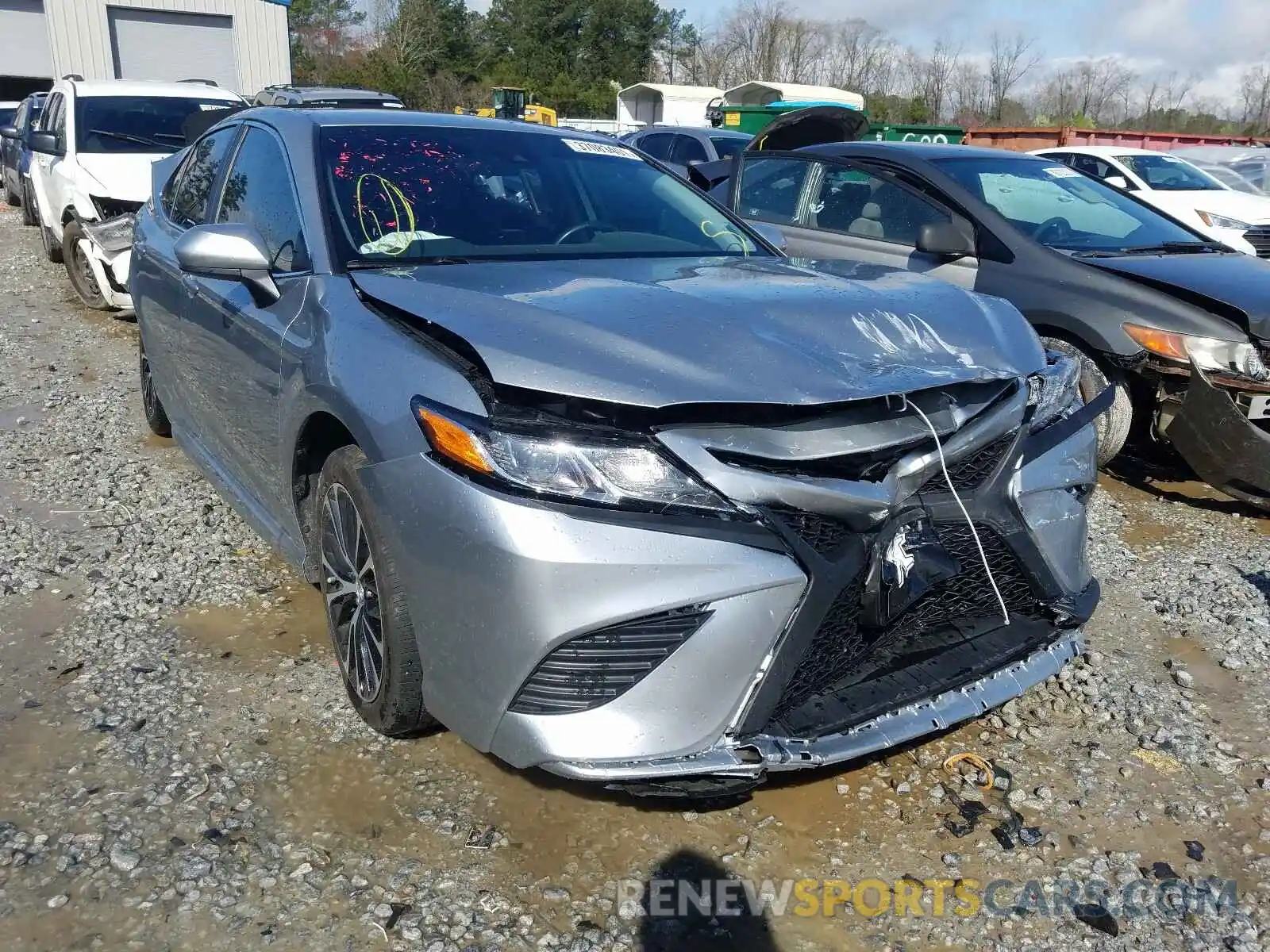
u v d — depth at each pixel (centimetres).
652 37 5538
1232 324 475
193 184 440
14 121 1584
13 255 1126
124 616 353
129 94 931
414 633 247
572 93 5303
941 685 255
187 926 222
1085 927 234
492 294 263
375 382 252
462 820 257
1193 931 234
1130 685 337
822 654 236
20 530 422
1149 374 493
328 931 222
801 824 263
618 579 216
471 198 339
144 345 484
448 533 227
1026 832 264
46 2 2252
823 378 231
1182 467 560
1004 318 293
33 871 235
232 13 2441
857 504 228
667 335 240
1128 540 467
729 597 220
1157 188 1238
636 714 223
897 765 290
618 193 372
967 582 262
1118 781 288
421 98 4759
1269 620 384
